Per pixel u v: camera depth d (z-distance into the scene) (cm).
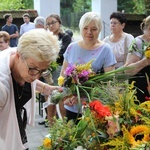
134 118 196
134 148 175
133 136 185
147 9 1220
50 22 462
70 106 273
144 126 186
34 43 177
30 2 1795
